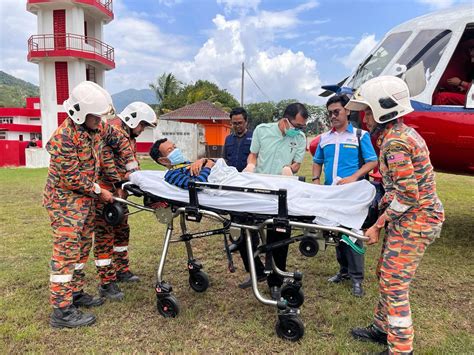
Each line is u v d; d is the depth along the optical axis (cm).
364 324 303
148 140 2295
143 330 295
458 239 541
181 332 291
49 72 2111
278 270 325
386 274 237
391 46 522
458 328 300
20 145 2144
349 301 344
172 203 306
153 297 347
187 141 2081
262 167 397
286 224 268
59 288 293
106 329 296
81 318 300
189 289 369
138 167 355
